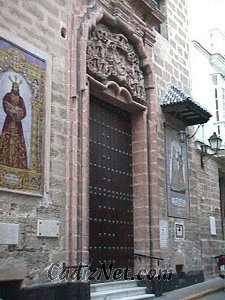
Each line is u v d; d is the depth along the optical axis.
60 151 9.34
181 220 13.95
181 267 13.51
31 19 9.15
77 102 9.83
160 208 12.88
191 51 16.89
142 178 12.41
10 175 8.07
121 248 11.59
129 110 12.70
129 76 12.23
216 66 19.08
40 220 8.58
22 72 8.69
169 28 15.26
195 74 16.98
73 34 10.16
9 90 8.33
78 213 9.29
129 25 12.23
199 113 14.18
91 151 11.10
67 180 9.36
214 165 17.64
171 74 14.84
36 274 8.31
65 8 10.20
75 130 9.64
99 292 9.90
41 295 8.30
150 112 12.91
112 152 11.91
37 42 9.21
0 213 7.78
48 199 8.84
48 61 9.41
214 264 16.06
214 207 17.03
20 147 8.38
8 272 7.75
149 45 13.32
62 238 9.02
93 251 10.59
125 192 12.16
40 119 8.97
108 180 11.56
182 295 11.71
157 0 15.23
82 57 10.16
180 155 14.49
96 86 10.82
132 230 12.17
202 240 15.55
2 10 8.45
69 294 8.81
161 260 12.20
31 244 8.30
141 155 12.56
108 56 11.43
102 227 11.05
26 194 8.33
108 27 11.76
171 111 13.73
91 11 10.87
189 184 14.86
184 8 16.81
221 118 18.52
